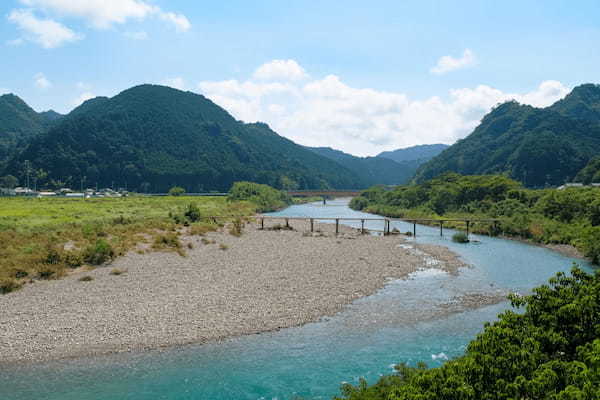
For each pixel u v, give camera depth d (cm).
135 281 3412
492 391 1088
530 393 1034
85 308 2777
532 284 3738
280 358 2194
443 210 10981
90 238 4778
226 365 2112
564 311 1384
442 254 5206
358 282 3666
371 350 2302
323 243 5875
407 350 2308
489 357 1170
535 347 1238
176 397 1820
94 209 8544
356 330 2586
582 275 1684
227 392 1867
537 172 19038
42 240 4481
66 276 3469
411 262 4622
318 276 3809
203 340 2378
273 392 1872
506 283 3769
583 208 6762
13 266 3409
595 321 1369
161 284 3356
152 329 2488
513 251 5584
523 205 8706
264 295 3175
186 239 5469
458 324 2714
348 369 2084
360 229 7688
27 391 1850
